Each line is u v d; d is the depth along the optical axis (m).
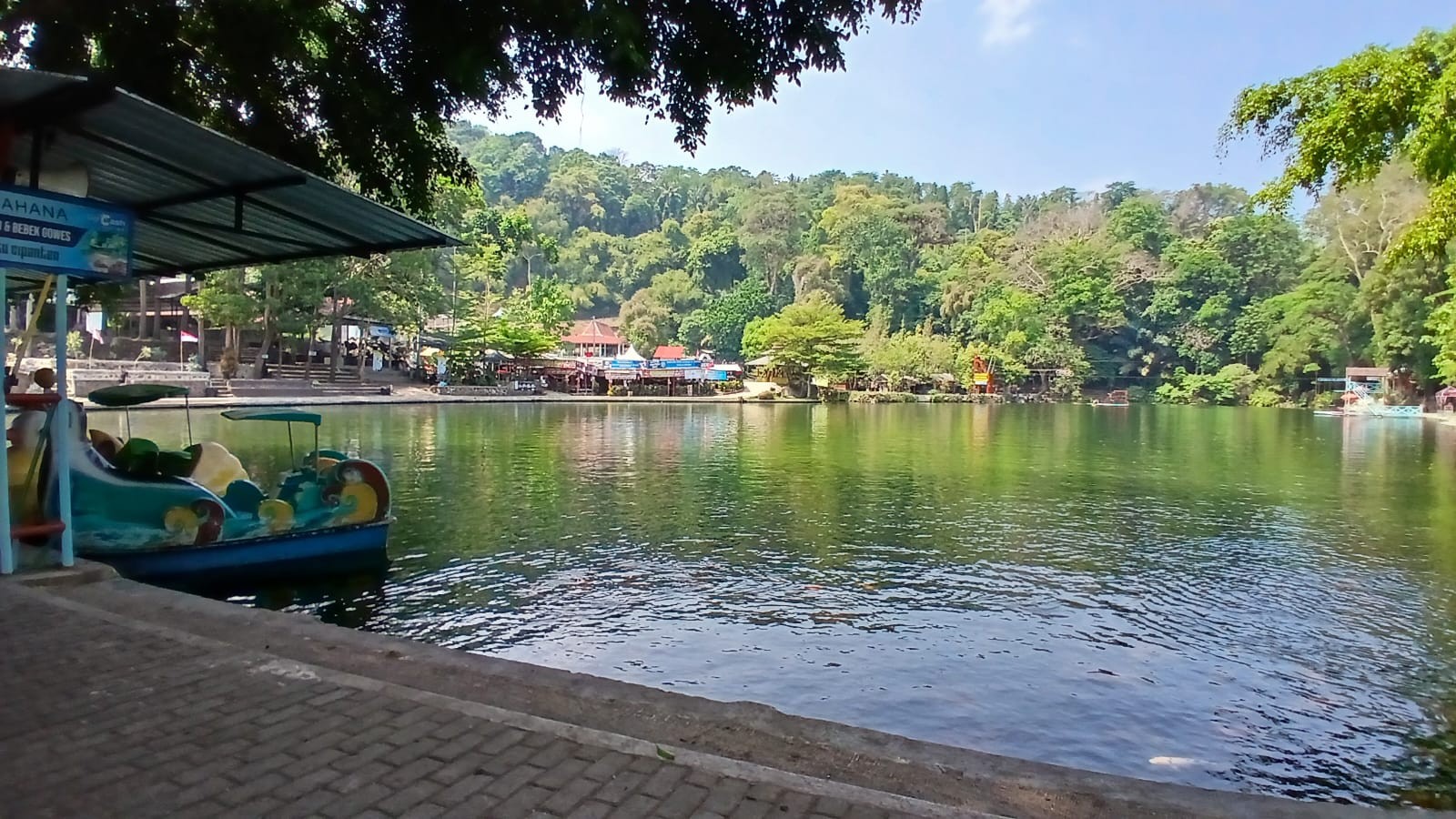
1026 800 3.25
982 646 8.45
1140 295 85.06
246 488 9.45
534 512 14.77
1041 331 79.44
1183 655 8.31
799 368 70.62
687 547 12.40
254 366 42.31
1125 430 39.78
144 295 43.84
